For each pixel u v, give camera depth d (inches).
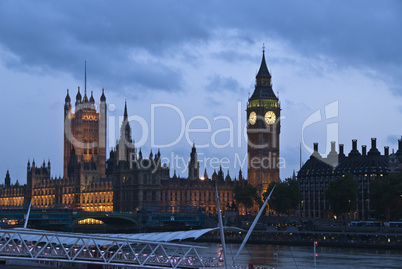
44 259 6422.2
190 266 6835.6
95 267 7362.2
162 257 7042.3
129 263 6801.2
